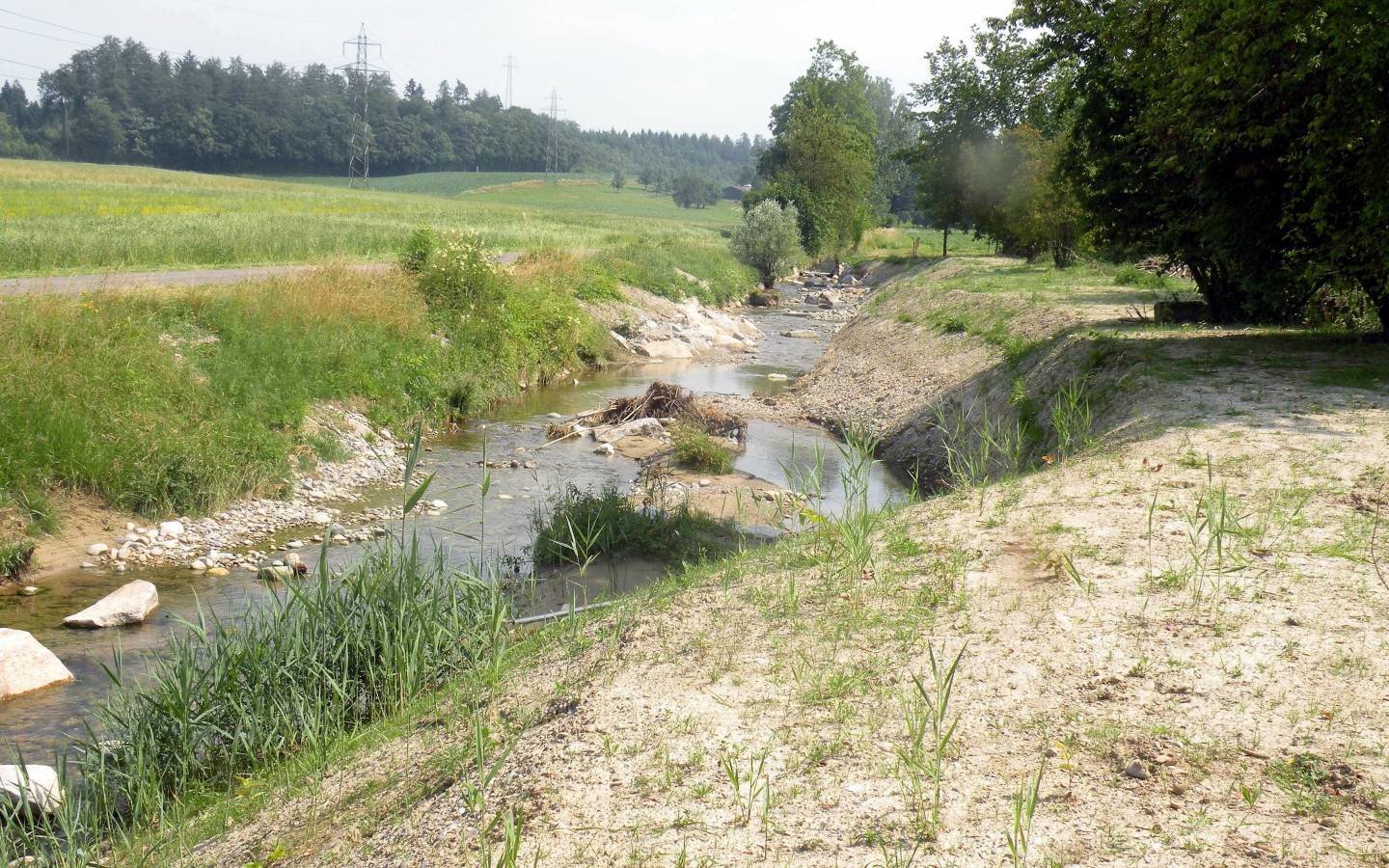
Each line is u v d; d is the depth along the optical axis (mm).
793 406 22406
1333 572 5906
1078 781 4000
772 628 6117
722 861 3691
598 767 4539
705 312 37125
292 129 179125
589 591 10383
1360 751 4008
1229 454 8648
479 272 24844
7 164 103688
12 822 5652
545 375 25141
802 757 4441
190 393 15086
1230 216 13500
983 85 46906
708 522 12664
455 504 14461
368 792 5305
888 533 7859
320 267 23484
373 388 18672
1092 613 5633
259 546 12648
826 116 69312
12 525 11914
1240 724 4312
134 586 10492
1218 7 11766
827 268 69250
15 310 14922
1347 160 11742
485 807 4387
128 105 169250
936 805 3883
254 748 6781
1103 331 15750
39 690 8391
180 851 5336
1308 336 14484
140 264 27422
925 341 23203
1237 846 3475
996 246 53219
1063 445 10523
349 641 7465
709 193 172875
